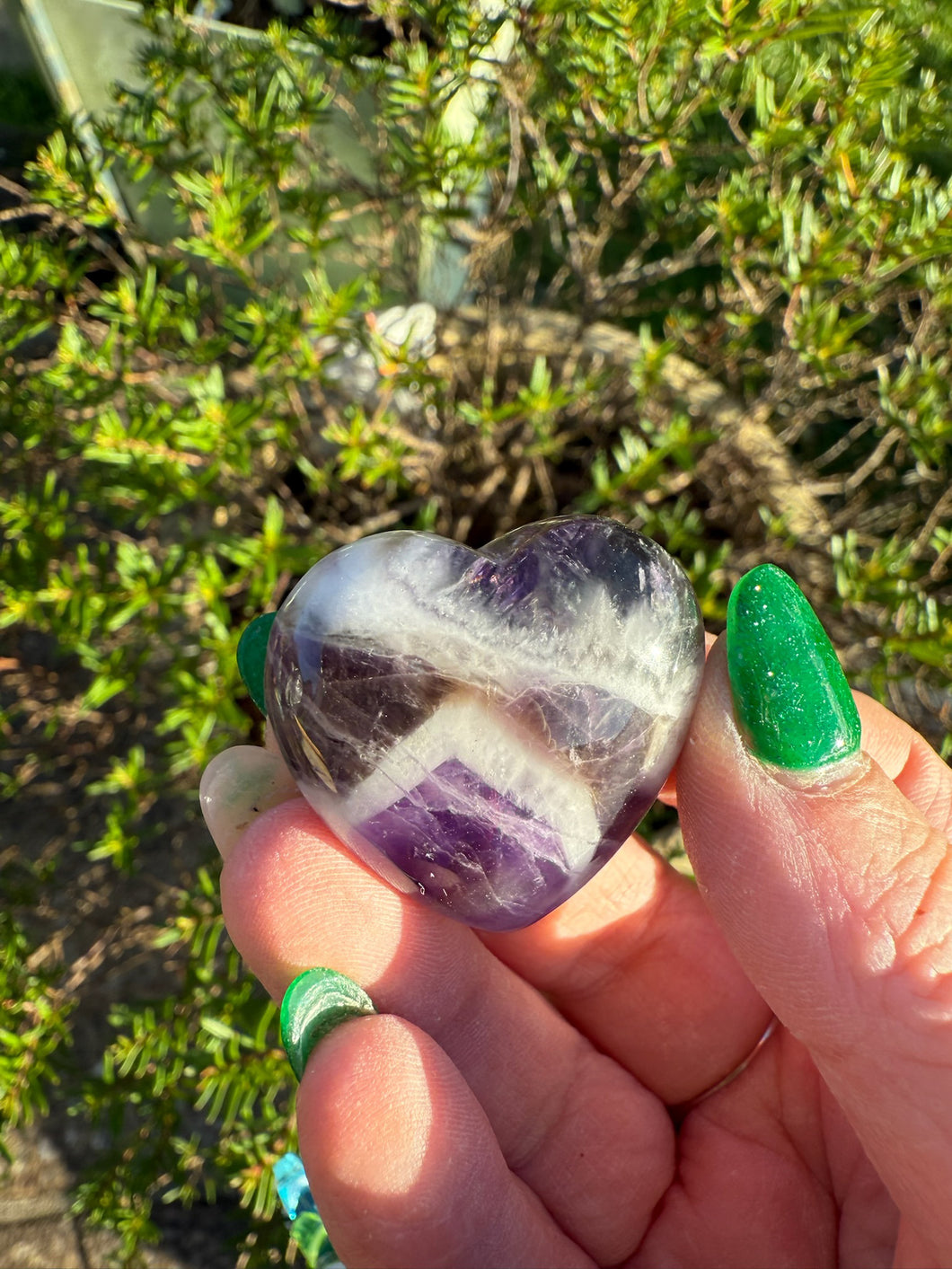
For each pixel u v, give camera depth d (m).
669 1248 0.11
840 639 0.17
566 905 0.12
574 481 0.20
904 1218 0.09
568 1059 0.12
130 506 0.16
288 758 0.10
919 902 0.09
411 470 0.19
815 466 0.19
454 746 0.09
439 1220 0.08
